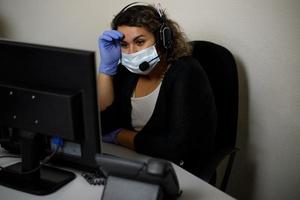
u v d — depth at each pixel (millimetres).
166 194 943
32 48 992
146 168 857
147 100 1521
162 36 1431
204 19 1754
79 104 994
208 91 1456
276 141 1675
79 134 1023
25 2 2344
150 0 1920
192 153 1436
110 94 1565
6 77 1064
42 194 1065
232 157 1584
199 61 1627
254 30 1596
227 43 1705
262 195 1812
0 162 1266
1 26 2490
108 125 1563
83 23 2184
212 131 1460
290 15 1478
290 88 1561
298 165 1633
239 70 1700
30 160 1110
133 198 885
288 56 1527
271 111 1650
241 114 1761
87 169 1135
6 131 1184
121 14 1459
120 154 1387
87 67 948
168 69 1489
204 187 1115
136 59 1445
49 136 1088
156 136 1403
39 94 1006
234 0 1622
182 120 1384
